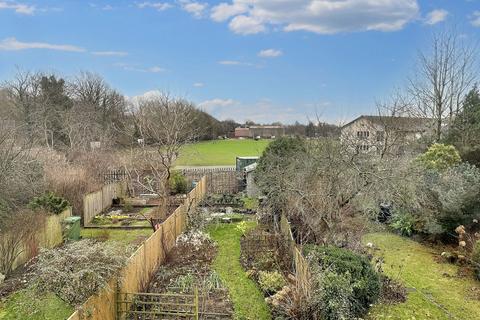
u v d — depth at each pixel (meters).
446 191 12.49
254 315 8.21
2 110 31.08
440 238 12.98
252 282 9.96
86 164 21.81
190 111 33.34
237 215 17.16
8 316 7.89
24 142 17.14
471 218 11.95
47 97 38.22
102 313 6.77
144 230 15.27
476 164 17.55
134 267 8.47
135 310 7.92
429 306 8.52
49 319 7.68
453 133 19.78
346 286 7.20
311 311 7.11
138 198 20.30
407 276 10.25
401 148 20.73
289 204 11.80
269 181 13.77
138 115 25.53
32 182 14.16
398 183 11.23
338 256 8.25
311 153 13.46
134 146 28.34
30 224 10.76
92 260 6.79
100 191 17.94
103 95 44.69
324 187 10.45
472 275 10.25
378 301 8.44
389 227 14.55
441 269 10.78
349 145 13.23
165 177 19.03
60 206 13.07
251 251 11.83
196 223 15.02
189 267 10.98
